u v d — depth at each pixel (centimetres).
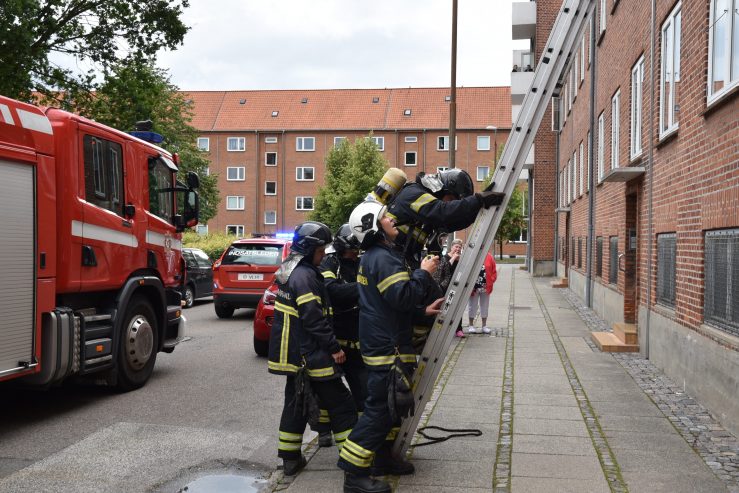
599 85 1722
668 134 859
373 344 439
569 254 2581
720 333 643
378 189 471
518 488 450
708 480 469
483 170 6538
